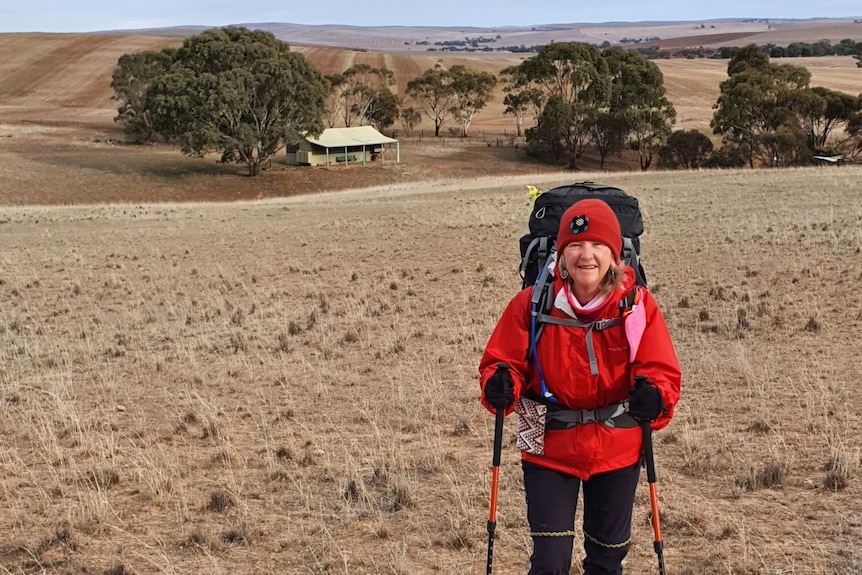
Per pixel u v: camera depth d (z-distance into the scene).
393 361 11.00
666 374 4.09
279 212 34.75
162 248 24.20
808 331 11.26
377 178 87.12
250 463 7.54
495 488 4.31
